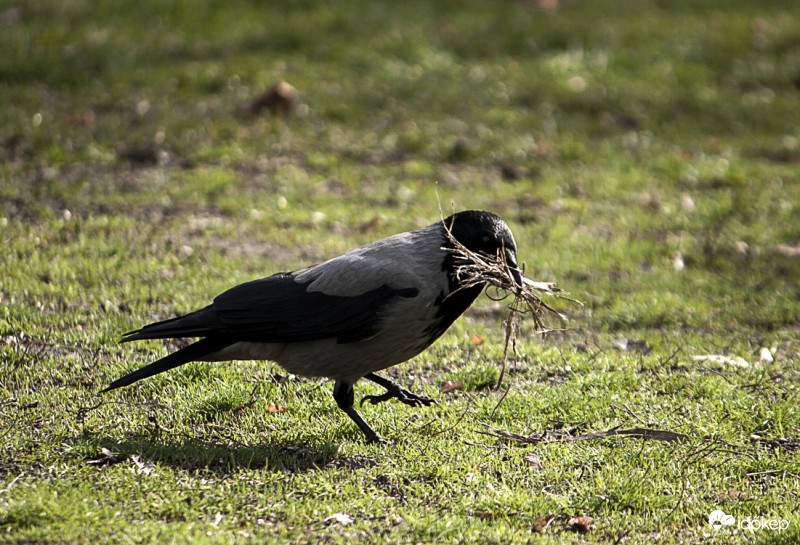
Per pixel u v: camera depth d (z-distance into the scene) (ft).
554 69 72.33
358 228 48.98
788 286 43.55
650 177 58.70
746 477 25.96
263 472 25.16
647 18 82.58
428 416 29.37
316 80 68.44
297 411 29.22
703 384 31.27
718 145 64.39
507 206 53.47
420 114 65.31
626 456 26.66
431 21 79.00
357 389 31.55
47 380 30.42
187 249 44.27
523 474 25.77
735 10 85.76
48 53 67.92
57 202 49.57
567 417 29.22
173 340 34.22
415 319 27.37
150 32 73.05
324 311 27.02
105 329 34.58
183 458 25.71
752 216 53.06
